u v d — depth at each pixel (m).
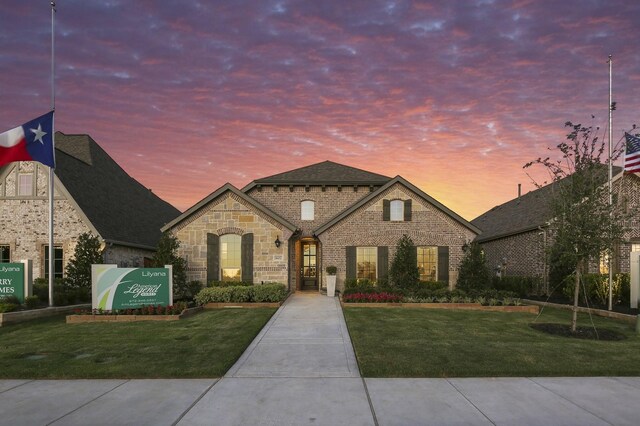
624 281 17.28
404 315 14.55
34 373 7.79
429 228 21.58
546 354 9.09
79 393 6.86
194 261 20.50
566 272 18.25
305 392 6.86
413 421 5.68
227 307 16.67
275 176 24.92
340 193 24.33
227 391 6.91
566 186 12.04
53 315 15.25
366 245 21.53
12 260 20.80
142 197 30.36
